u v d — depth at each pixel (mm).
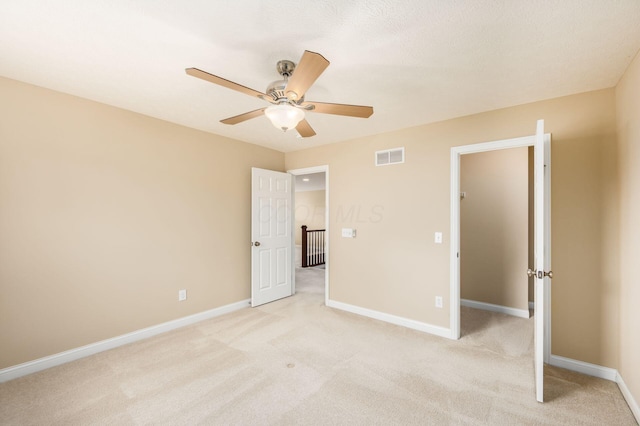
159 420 1733
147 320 2939
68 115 2434
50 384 2100
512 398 1948
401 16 1448
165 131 3082
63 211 2414
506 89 2273
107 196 2662
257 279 3945
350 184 3732
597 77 2066
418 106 2625
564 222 2346
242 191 3883
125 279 2783
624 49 1722
